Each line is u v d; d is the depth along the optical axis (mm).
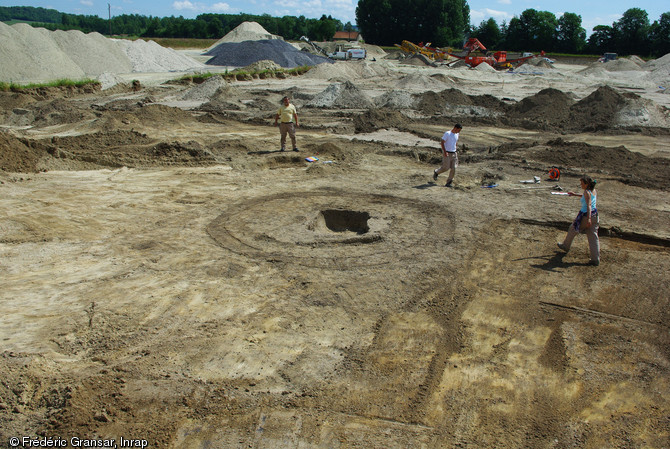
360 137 19562
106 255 8156
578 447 4398
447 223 10016
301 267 7902
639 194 12156
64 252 8203
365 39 98688
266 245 8750
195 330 6051
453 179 13367
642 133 20938
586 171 14289
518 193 12125
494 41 90000
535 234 9562
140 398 4820
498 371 5461
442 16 90688
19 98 25469
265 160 14945
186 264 7898
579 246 9039
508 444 4422
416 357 5684
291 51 56969
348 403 4898
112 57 43469
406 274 7750
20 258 7887
